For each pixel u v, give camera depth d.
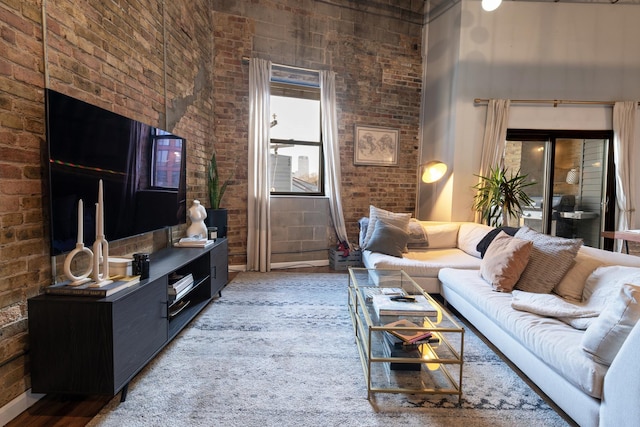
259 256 3.97
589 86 4.00
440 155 4.34
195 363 1.85
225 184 3.67
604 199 4.16
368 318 1.68
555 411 1.49
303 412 1.45
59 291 1.45
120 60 2.10
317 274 3.84
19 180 1.39
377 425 1.38
